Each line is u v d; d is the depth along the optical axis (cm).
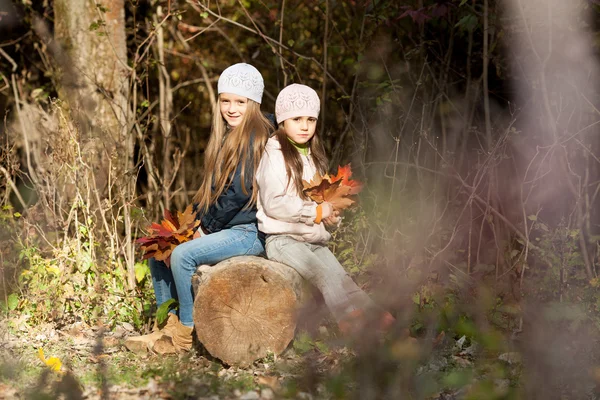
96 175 684
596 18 617
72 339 519
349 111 753
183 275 471
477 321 506
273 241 473
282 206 462
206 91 1041
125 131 751
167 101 877
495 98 712
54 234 625
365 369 405
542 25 620
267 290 454
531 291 534
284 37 875
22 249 583
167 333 493
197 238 481
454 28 705
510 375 436
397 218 636
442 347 471
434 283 543
